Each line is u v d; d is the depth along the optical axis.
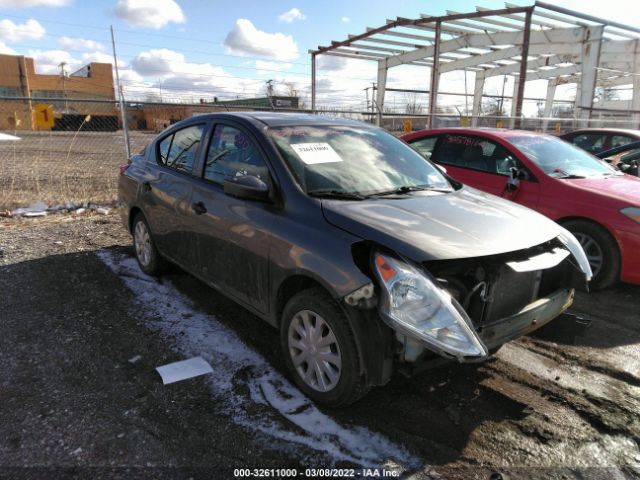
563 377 3.23
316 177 3.13
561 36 18.23
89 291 4.41
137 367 3.15
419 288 2.34
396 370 2.53
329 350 2.67
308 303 2.72
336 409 2.77
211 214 3.48
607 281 4.66
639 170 6.96
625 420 2.78
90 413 2.66
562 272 3.20
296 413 2.72
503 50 22.16
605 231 4.62
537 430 2.66
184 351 3.37
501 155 5.69
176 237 4.02
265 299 3.08
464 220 2.87
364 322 2.44
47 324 3.73
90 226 6.93
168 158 4.35
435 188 3.57
